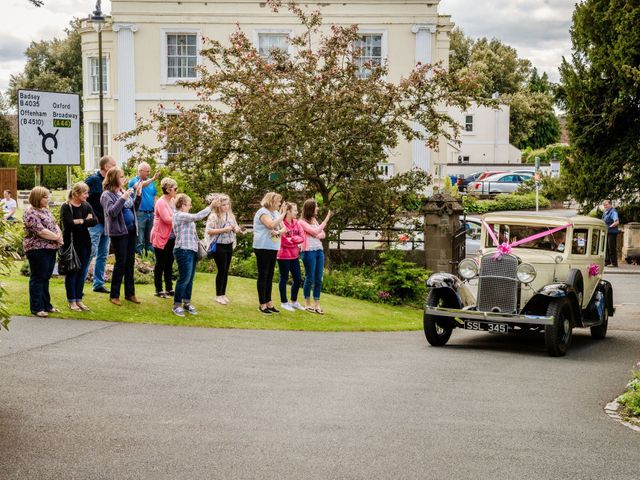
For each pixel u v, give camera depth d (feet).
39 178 44.73
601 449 21.70
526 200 141.69
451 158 216.13
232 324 41.37
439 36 114.21
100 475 18.37
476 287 41.42
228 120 62.69
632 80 94.94
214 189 63.46
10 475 18.22
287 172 63.57
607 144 101.96
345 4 113.29
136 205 42.24
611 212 90.27
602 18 98.27
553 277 41.83
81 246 38.78
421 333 45.91
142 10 114.11
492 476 19.13
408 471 19.24
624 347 43.39
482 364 34.71
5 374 27.35
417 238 70.08
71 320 37.78
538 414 25.34
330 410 24.59
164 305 42.80
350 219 64.49
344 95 61.87
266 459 19.76
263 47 114.11
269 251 44.45
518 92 269.03
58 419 22.54
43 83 212.02
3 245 24.48
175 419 22.97
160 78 114.73
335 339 39.88
